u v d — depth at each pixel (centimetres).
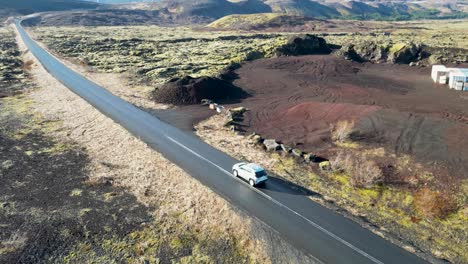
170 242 2256
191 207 2634
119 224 2420
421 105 5219
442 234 2350
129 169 3250
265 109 5069
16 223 2412
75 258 2103
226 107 5181
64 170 3206
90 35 13812
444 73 6706
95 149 3697
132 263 2069
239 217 2492
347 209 2623
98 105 5138
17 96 5594
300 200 2734
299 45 9500
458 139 3672
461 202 2681
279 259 2103
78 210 2578
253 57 8888
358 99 5581
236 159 3462
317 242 2245
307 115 4666
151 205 2669
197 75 6988
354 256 2123
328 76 7262
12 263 2050
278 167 3300
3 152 3541
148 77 6925
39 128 4256
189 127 4338
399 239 2288
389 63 8600
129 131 4150
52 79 6669
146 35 14288
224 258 2125
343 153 3541
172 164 3303
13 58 8781
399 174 3092
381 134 3869
